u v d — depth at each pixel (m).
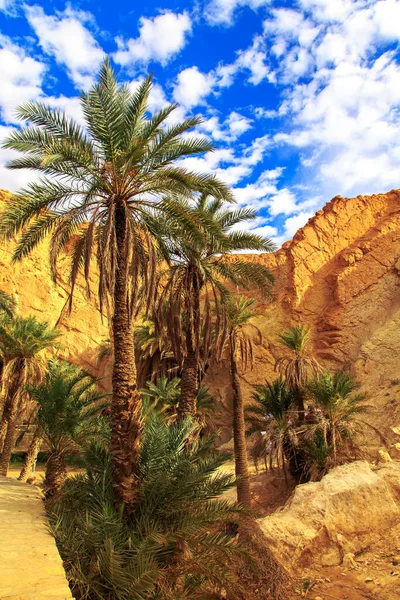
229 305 18.17
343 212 49.34
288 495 19.92
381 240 45.56
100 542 7.91
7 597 5.37
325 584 9.06
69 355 42.31
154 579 7.04
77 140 10.84
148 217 11.18
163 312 16.36
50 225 11.63
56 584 5.85
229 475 10.38
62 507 9.44
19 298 41.84
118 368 10.23
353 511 11.09
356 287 43.34
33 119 10.55
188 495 9.47
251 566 8.92
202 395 28.50
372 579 8.96
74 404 13.66
